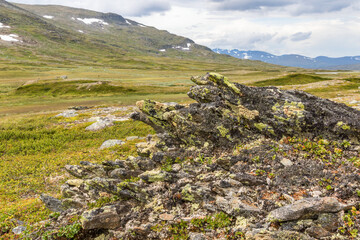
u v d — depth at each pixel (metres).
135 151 30.83
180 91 99.62
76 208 13.46
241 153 12.24
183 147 15.04
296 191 9.62
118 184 12.76
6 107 76.31
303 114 12.60
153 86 109.56
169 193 11.73
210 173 12.16
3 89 114.56
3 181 25.62
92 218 10.88
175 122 14.87
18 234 12.61
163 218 10.53
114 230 11.00
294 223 8.29
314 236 7.88
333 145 11.64
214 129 13.88
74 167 16.86
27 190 23.09
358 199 8.58
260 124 13.35
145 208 11.59
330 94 74.50
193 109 14.50
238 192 10.15
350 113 12.95
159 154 14.60
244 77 164.25
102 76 153.25
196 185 11.38
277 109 13.37
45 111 69.62
